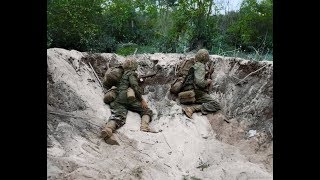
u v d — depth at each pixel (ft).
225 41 39.14
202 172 19.56
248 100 24.57
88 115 21.42
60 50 24.45
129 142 20.58
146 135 21.47
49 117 19.80
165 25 44.98
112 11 41.65
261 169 19.80
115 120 21.22
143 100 23.26
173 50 37.06
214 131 23.25
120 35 41.55
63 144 18.47
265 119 23.36
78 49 34.99
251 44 39.14
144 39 42.24
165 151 20.65
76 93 22.09
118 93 23.17
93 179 16.42
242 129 23.39
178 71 25.91
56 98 21.04
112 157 18.90
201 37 37.91
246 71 25.76
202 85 24.50
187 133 22.29
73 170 16.72
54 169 16.14
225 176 19.01
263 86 24.54
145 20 46.19
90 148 19.13
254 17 40.09
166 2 48.11
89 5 36.22
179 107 24.48
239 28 39.58
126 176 17.43
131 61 23.85
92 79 24.67
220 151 21.30
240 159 20.70
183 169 19.81
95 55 26.43
